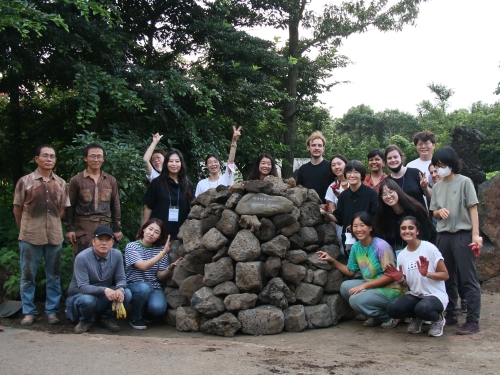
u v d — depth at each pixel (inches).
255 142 439.5
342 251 229.9
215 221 214.7
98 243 197.3
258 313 197.0
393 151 226.1
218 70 405.7
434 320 183.3
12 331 187.2
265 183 212.4
